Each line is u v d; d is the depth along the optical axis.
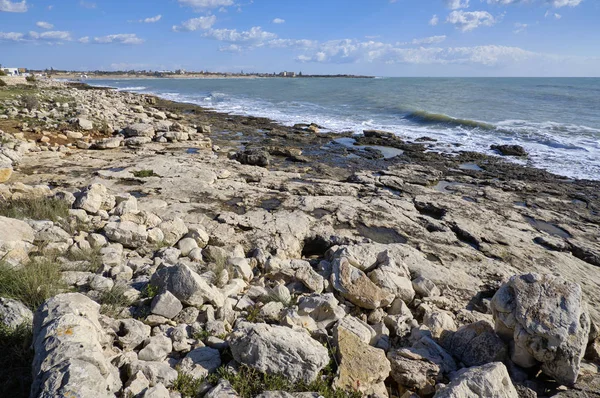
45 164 13.73
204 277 6.14
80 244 6.82
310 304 5.61
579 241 10.05
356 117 33.81
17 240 6.25
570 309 4.50
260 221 9.52
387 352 4.99
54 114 21.95
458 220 10.71
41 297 4.86
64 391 2.91
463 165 18.03
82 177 12.37
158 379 3.84
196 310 5.16
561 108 37.00
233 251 7.67
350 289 6.10
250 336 4.13
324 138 23.73
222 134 24.39
